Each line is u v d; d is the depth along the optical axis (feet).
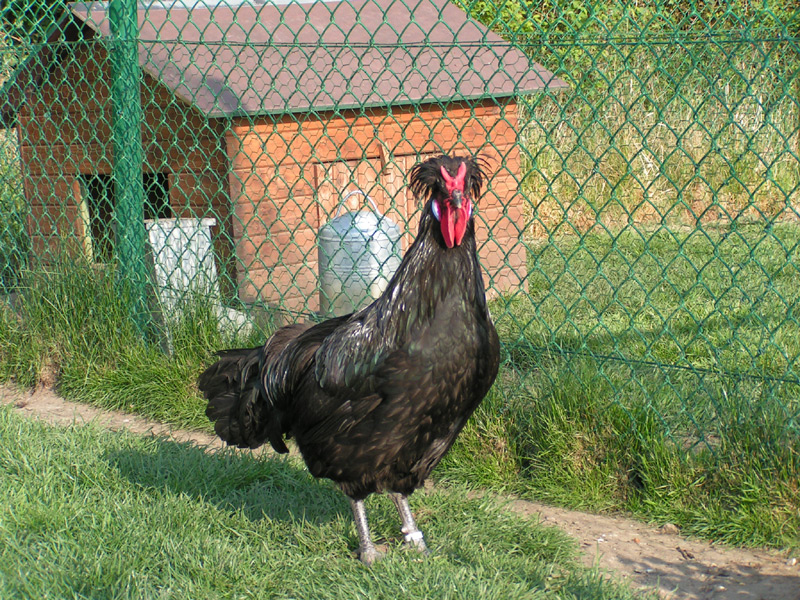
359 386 9.83
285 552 11.17
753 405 12.50
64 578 10.15
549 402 13.50
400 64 22.08
